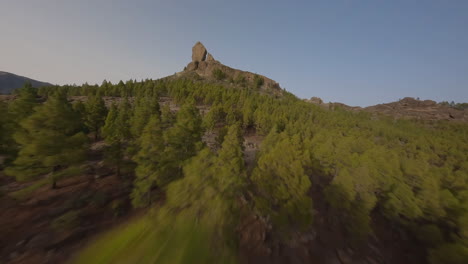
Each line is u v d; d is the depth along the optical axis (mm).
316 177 32000
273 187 17641
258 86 149000
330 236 19062
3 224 13742
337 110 125938
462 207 15797
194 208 8555
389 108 161375
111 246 6441
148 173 17656
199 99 93062
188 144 22062
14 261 10961
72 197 18688
